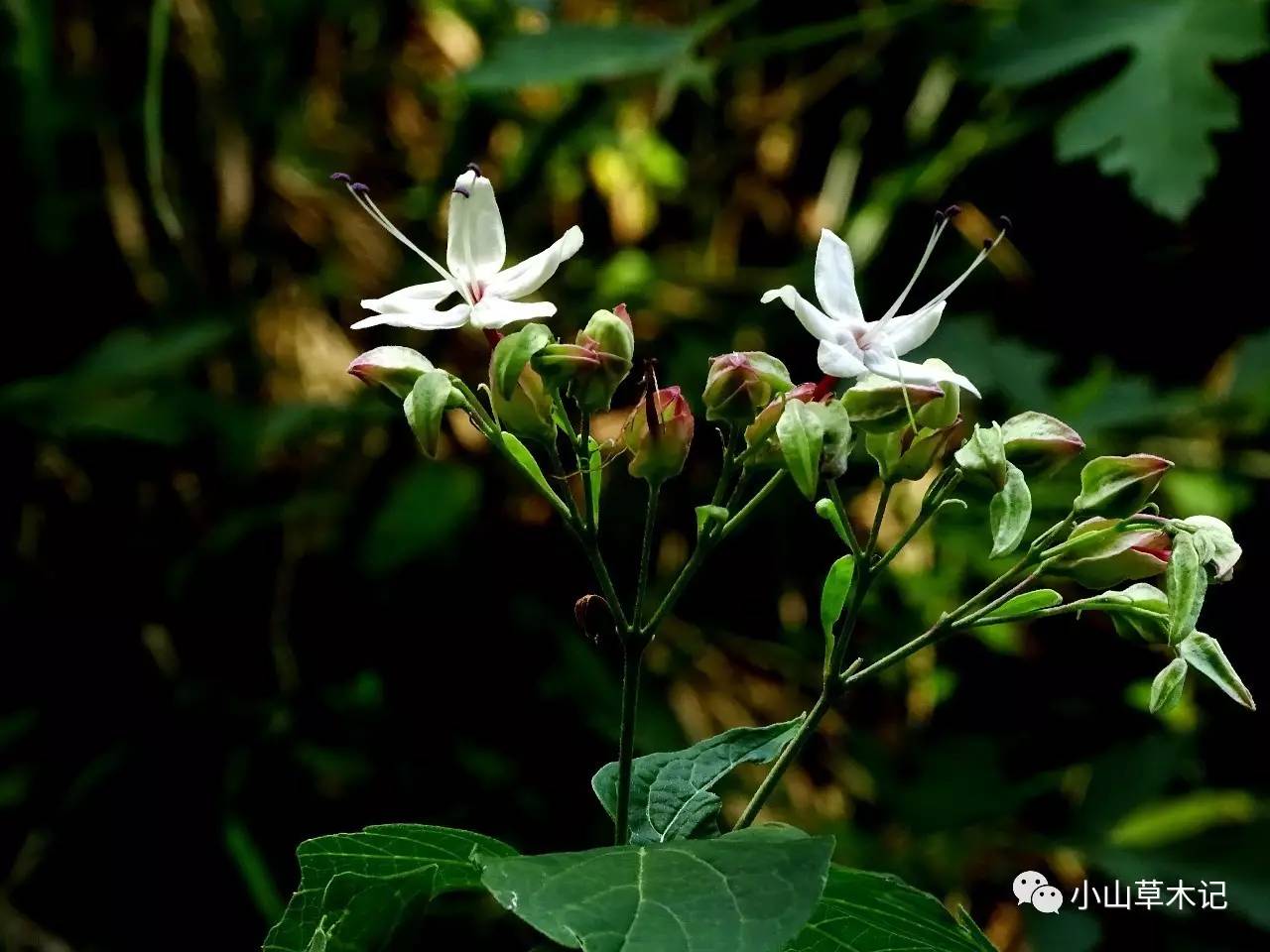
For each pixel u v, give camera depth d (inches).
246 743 18.5
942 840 17.7
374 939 11.1
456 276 11.2
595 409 10.9
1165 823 17.0
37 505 19.3
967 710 19.3
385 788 18.5
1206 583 10.6
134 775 18.3
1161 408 17.2
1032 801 17.8
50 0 19.8
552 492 11.0
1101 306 19.8
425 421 10.6
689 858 9.7
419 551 18.6
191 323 19.8
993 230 20.1
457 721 19.0
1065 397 17.5
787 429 10.5
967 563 19.2
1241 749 18.0
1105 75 19.4
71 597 19.1
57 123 20.0
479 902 17.7
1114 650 18.7
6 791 18.1
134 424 18.1
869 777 18.9
